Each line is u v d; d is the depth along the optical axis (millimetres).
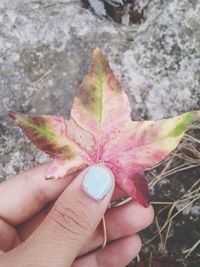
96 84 129
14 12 208
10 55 205
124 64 196
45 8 206
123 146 131
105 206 133
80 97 130
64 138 132
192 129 191
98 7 203
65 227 133
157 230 193
